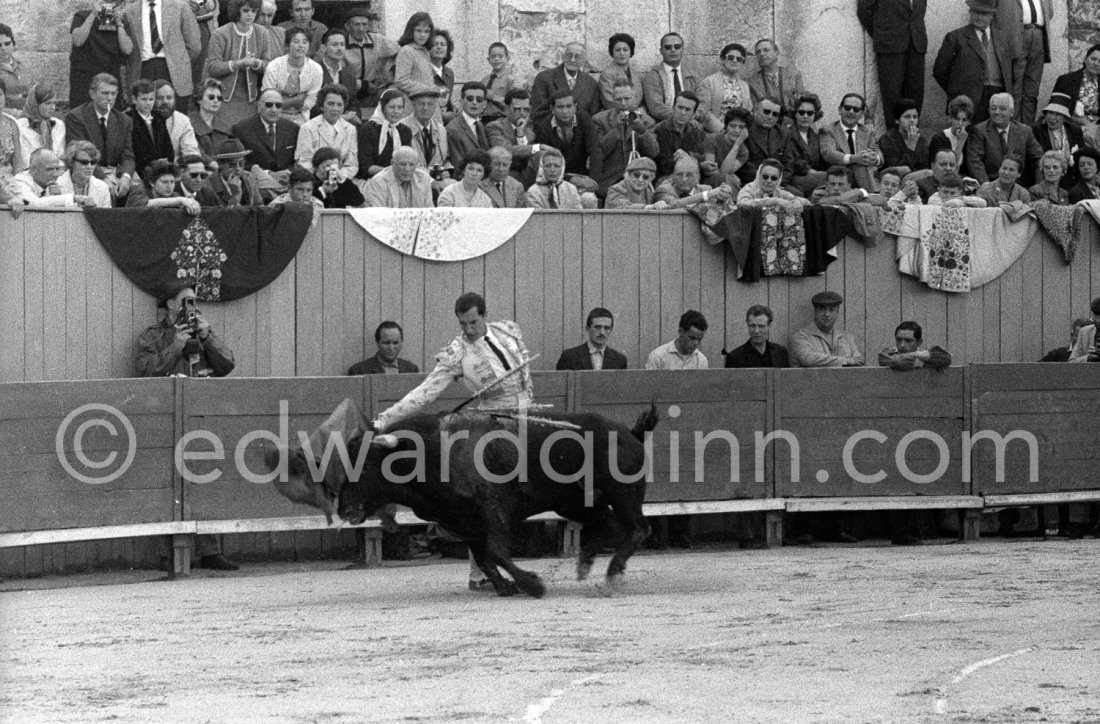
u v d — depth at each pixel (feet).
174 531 85.05
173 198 90.74
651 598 73.31
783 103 120.57
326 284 94.02
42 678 55.52
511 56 121.19
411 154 96.68
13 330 86.89
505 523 73.31
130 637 63.77
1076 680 54.08
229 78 106.01
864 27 125.18
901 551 93.86
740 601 72.08
